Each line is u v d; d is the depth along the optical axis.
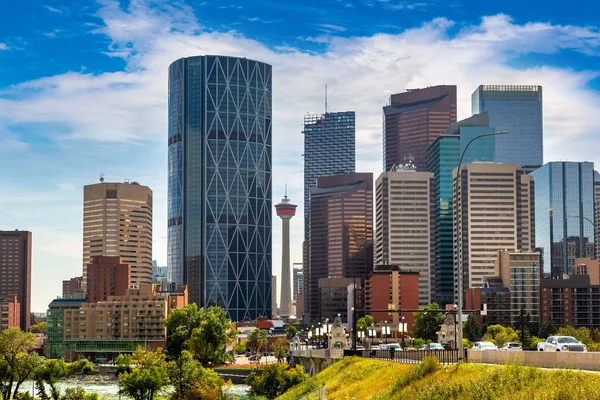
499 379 55.81
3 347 185.12
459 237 83.50
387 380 76.56
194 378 188.50
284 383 155.75
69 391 178.25
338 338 144.75
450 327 150.25
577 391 47.50
